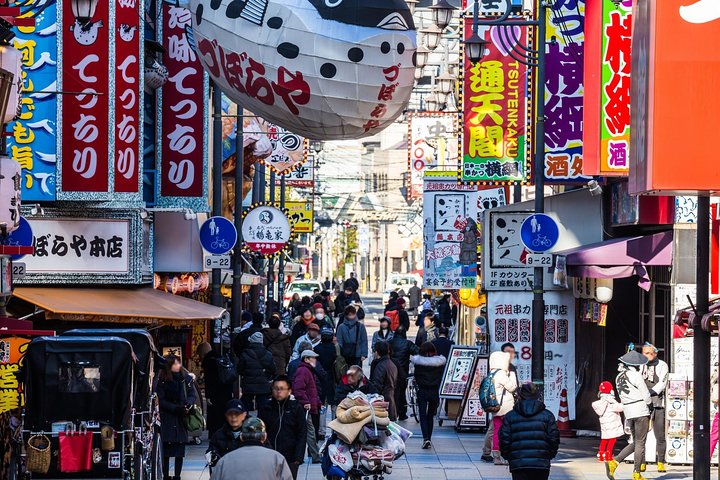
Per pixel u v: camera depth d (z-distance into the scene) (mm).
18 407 40094
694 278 54375
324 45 44281
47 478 38469
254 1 44656
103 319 48656
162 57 63875
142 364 40656
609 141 49938
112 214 54562
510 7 57375
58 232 53844
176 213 65000
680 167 36906
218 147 69438
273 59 44562
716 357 51500
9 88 34781
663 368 51906
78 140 51406
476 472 51969
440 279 90812
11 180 38750
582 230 64375
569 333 64812
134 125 52906
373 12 44625
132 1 52500
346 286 141500
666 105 36844
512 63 63688
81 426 38375
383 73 45031
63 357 38531
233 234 64438
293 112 45656
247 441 29688
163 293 58312
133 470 39062
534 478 39750
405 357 71188
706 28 36906
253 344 58438
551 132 60844
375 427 40938
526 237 56562
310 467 52562
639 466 48906
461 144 64062
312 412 53312
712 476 50156
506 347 54656
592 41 50594
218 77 46688
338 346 65938
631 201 56875
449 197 91125
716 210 47719
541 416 39844
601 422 49250
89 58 51594
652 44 37031
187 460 54219
